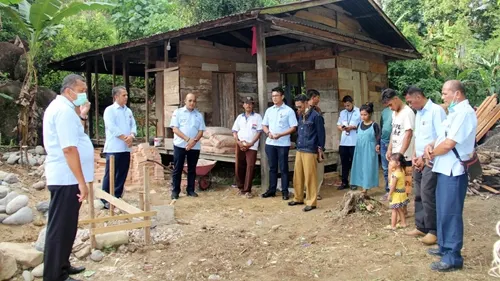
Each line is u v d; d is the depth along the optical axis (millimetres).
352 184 6965
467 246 4453
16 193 5988
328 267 4039
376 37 11406
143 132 14406
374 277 3758
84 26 14828
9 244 4289
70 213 3572
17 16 8453
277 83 10594
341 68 9648
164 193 7574
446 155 3811
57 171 3516
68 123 3434
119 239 4523
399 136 5531
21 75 11430
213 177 9133
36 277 3889
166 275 3938
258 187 8180
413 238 4688
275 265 4137
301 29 7344
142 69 13414
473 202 6484
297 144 6441
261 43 7301
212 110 9875
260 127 7250
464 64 17938
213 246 4625
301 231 5176
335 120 9531
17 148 9391
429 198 4352
